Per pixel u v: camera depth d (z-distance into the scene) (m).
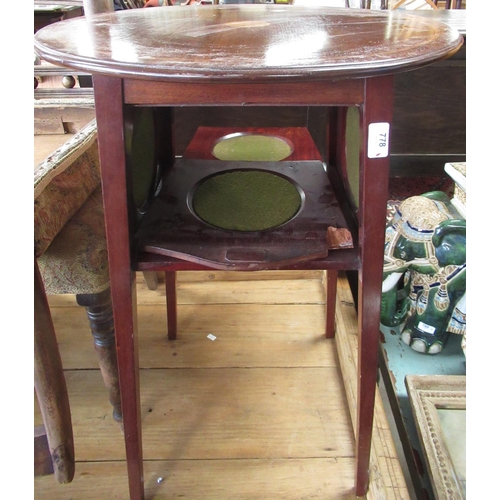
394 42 0.63
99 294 0.85
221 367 1.18
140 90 0.60
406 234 1.26
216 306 1.38
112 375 0.94
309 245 0.72
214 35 0.69
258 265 0.68
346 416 1.05
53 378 0.73
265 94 0.60
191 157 1.03
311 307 1.38
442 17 1.49
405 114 1.70
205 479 0.92
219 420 1.04
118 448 0.98
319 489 0.91
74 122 1.08
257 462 0.95
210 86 0.60
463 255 1.19
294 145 1.09
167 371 1.16
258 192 0.89
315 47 0.60
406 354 1.32
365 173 0.65
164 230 0.75
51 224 0.74
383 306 1.35
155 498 0.89
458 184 1.40
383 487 0.85
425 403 1.04
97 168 0.95
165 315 1.35
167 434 1.01
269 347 1.24
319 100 0.61
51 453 0.79
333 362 1.19
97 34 0.68
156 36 0.68
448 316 1.26
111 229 0.68
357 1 1.82
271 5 1.09
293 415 1.05
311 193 0.88
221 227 0.77
